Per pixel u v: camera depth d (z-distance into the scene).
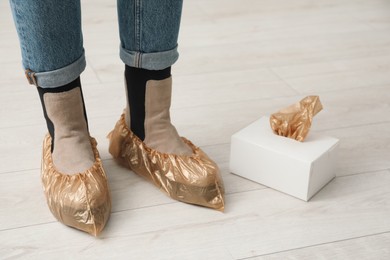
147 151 1.39
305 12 2.54
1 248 1.22
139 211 1.33
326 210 1.35
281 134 1.44
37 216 1.31
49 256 1.20
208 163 1.35
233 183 1.43
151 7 1.21
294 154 1.36
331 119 1.74
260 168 1.41
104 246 1.23
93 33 2.30
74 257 1.20
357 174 1.48
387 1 2.68
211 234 1.27
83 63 1.26
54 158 1.32
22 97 1.82
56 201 1.25
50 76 1.21
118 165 1.49
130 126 1.42
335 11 2.55
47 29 1.15
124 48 1.30
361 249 1.24
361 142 1.62
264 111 1.78
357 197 1.40
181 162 1.34
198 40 2.25
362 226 1.30
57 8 1.14
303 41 2.27
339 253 1.23
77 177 1.27
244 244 1.24
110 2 2.61
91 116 1.73
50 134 1.35
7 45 2.17
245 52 2.16
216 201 1.32
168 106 1.38
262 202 1.37
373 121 1.73
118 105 1.79
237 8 2.55
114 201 1.35
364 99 1.86
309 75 2.01
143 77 1.33
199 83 1.93
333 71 2.04
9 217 1.30
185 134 1.64
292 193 1.38
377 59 2.14
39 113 1.74
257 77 1.99
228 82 1.95
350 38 2.30
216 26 2.37
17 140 1.60
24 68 1.22
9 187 1.40
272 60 2.11
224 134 1.65
